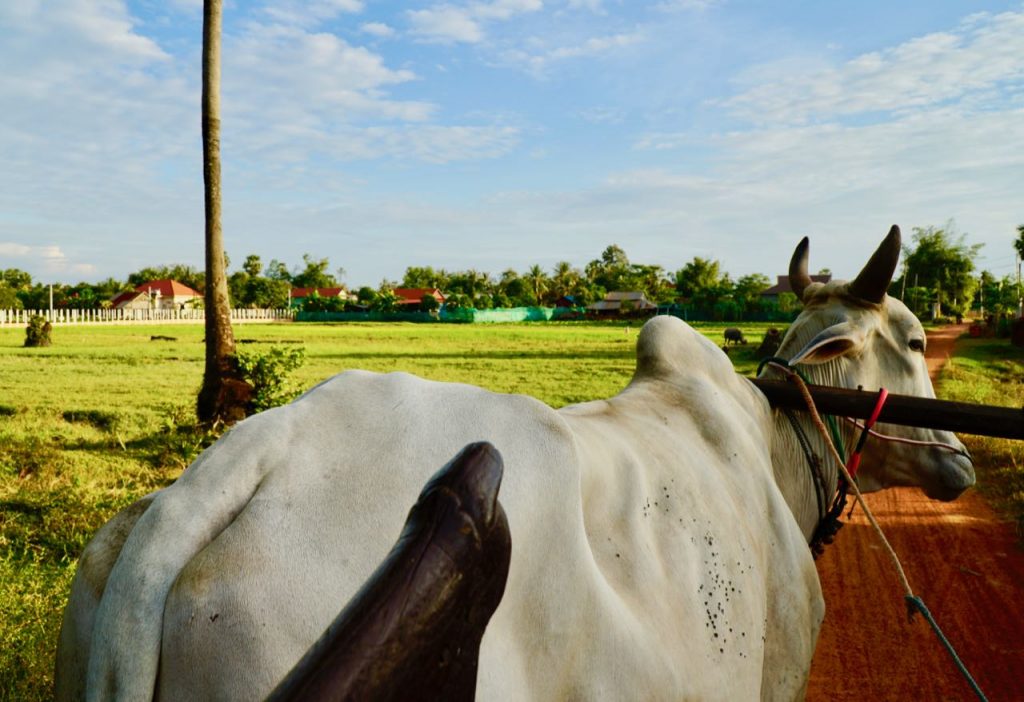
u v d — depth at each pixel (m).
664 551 2.08
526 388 17.25
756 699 2.26
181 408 10.69
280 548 1.48
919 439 3.48
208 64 10.77
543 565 1.69
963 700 4.46
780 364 3.17
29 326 31.84
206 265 10.58
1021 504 8.29
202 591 1.42
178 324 64.12
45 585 4.83
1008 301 51.75
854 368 3.36
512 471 1.70
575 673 1.71
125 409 12.59
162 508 1.53
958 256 63.50
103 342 35.72
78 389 15.67
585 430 2.17
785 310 78.50
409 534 1.04
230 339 10.56
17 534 6.04
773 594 2.53
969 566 6.63
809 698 4.50
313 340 40.41
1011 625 5.44
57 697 1.62
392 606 0.97
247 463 1.60
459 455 1.11
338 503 1.55
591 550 1.89
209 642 1.40
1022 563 6.70
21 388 15.66
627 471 2.12
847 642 5.22
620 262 149.75
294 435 1.67
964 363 23.59
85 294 94.62
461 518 1.05
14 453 8.80
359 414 1.73
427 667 1.00
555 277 136.00
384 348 33.47
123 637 1.43
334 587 1.46
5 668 3.75
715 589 2.16
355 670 0.92
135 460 8.78
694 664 1.99
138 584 1.45
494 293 120.44
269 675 1.39
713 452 2.57
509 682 1.56
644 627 1.87
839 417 3.36
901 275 66.00
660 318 2.99
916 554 6.96
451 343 37.91
